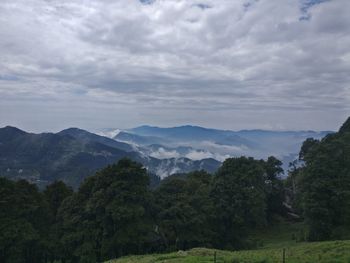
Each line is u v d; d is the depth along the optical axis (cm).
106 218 6481
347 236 6372
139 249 6706
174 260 3784
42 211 6994
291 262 3294
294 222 9362
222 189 7675
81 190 7106
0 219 6300
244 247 7406
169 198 7288
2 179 6662
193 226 6988
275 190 9669
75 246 6556
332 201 6744
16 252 6216
